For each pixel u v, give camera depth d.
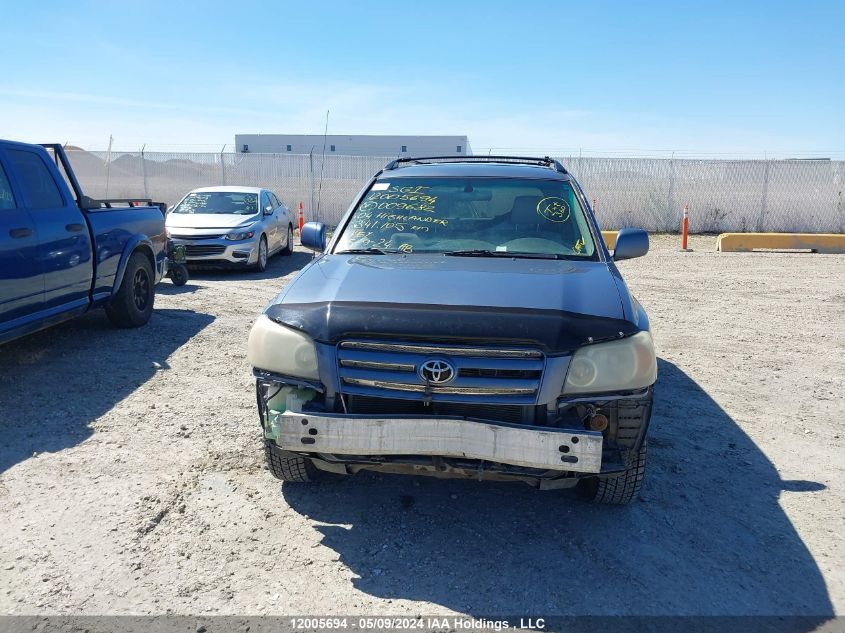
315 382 3.02
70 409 4.76
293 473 3.61
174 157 22.39
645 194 20.94
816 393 5.57
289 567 2.99
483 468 2.92
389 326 2.92
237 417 4.71
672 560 3.11
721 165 20.55
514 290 3.21
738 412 5.10
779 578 2.97
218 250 11.29
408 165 5.31
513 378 2.86
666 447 4.41
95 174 22.31
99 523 3.28
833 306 9.24
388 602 2.77
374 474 3.90
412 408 2.98
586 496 3.62
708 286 10.88
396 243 4.17
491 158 5.57
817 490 3.82
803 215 20.47
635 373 2.93
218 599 2.75
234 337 6.96
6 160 5.13
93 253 6.12
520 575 2.97
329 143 39.88
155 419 4.63
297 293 3.34
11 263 4.89
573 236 4.17
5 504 3.42
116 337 6.77
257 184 22.34
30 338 6.62
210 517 3.38
